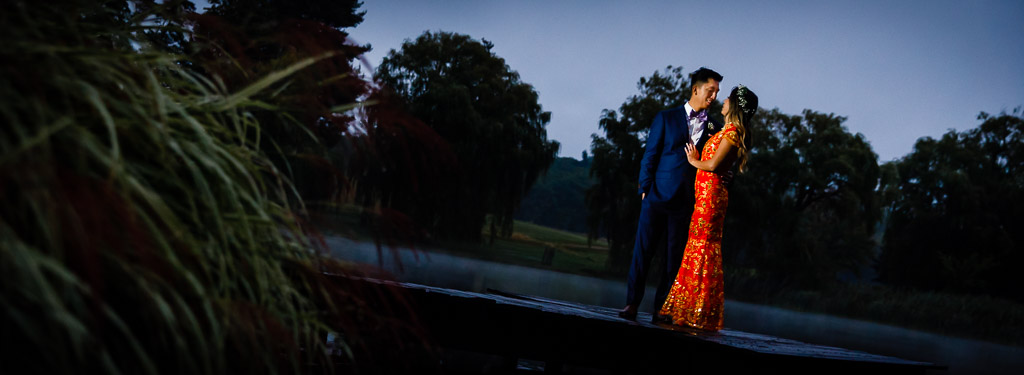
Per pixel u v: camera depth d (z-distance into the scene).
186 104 1.32
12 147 0.91
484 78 35.84
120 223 0.99
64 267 0.91
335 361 2.24
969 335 26.17
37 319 0.91
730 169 3.97
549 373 3.57
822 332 15.25
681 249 4.00
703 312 3.87
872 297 31.06
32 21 1.08
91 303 0.98
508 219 34.97
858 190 34.44
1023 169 44.31
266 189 1.43
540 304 4.03
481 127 33.25
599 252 49.62
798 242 33.41
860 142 35.06
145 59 1.23
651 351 3.41
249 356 1.33
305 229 1.42
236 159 1.33
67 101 1.01
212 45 1.47
